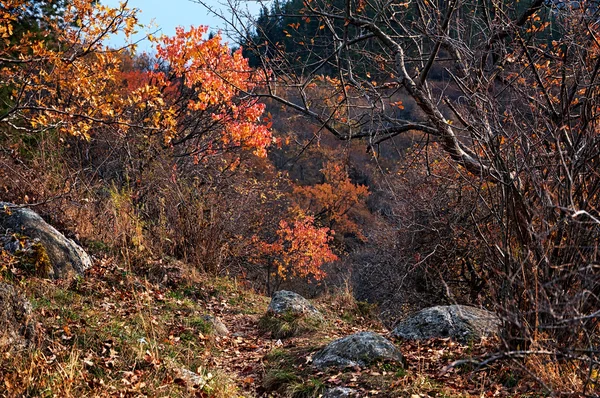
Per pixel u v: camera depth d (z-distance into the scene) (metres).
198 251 11.02
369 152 7.27
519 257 4.59
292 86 7.15
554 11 5.52
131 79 19.36
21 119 10.90
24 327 5.55
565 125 4.60
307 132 26.22
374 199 37.19
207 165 15.46
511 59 5.82
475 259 12.14
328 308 10.46
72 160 11.89
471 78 5.72
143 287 8.95
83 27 8.06
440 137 6.49
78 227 9.73
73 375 5.04
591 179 4.44
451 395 4.80
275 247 20.56
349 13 7.12
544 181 4.51
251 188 17.84
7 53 8.07
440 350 6.01
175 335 7.38
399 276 14.89
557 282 4.19
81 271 8.48
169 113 9.24
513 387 4.57
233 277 12.13
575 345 4.09
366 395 5.18
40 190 9.94
